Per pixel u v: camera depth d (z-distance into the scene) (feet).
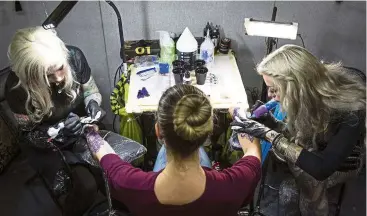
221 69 7.23
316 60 4.82
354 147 5.10
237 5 7.43
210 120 3.30
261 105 5.81
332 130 5.04
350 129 4.86
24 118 5.95
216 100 6.43
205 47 7.18
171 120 3.19
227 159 7.63
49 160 6.19
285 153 5.07
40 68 5.35
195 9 7.47
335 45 8.06
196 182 3.38
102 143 5.21
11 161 8.27
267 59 4.98
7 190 7.74
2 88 6.49
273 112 5.83
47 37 5.53
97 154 4.98
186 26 7.72
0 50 7.75
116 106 7.07
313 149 5.27
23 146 6.32
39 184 7.84
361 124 4.95
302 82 4.68
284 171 7.67
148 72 7.16
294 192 6.88
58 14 5.34
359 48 8.01
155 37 7.86
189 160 3.38
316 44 8.09
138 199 3.49
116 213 6.38
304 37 7.97
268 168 7.85
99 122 6.52
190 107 3.19
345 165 5.41
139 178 3.54
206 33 7.45
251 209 6.85
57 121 6.32
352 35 7.86
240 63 8.32
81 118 6.01
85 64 6.63
